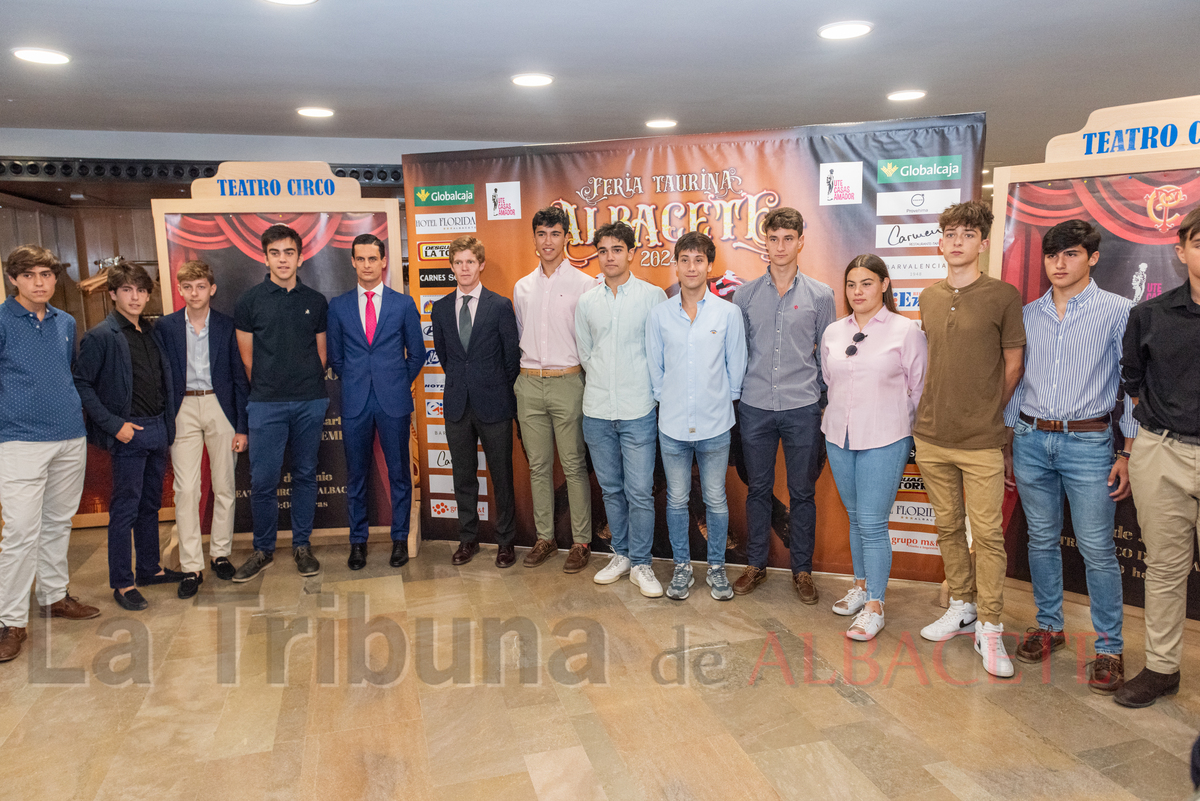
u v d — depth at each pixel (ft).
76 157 16.28
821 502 11.61
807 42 10.71
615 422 10.70
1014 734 7.39
